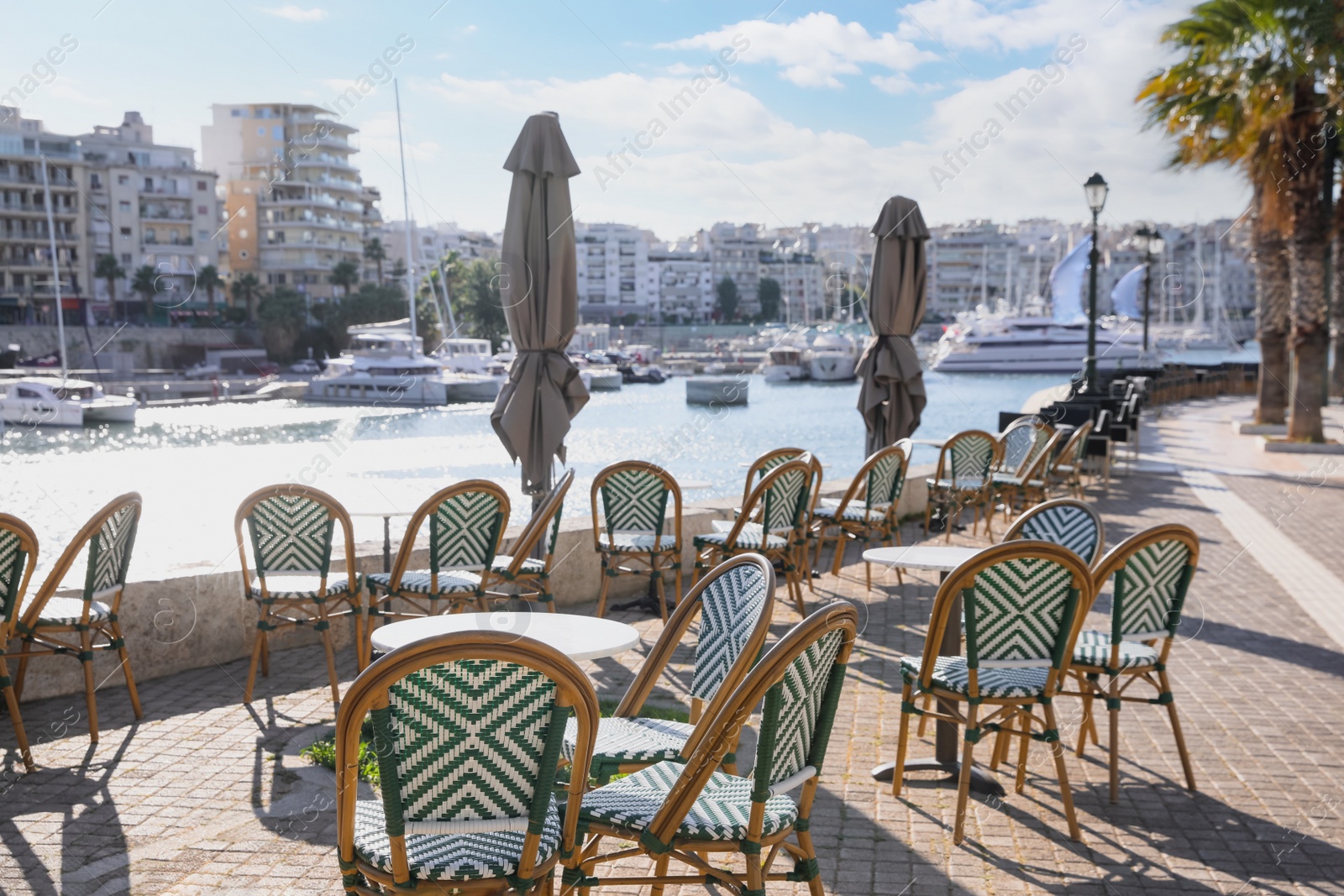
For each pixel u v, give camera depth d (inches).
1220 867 135.6
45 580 169.3
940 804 155.6
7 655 163.6
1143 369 1307.8
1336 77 693.9
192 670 219.0
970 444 401.4
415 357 2150.6
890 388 395.9
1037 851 140.0
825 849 139.4
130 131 3179.1
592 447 1419.8
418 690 84.7
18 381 1546.5
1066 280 3006.9
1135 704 206.8
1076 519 189.0
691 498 850.1
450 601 214.5
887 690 212.4
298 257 3718.0
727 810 103.0
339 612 238.2
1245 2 681.6
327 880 125.9
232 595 226.1
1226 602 299.4
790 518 269.1
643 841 98.3
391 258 4033.0
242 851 133.6
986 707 190.4
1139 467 648.4
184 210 3240.7
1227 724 194.1
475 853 90.4
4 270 2908.5
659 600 275.7
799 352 2950.3
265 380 2610.7
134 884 124.3
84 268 3046.3
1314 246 733.9
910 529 430.6
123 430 1578.5
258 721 186.1
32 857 131.3
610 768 115.4
